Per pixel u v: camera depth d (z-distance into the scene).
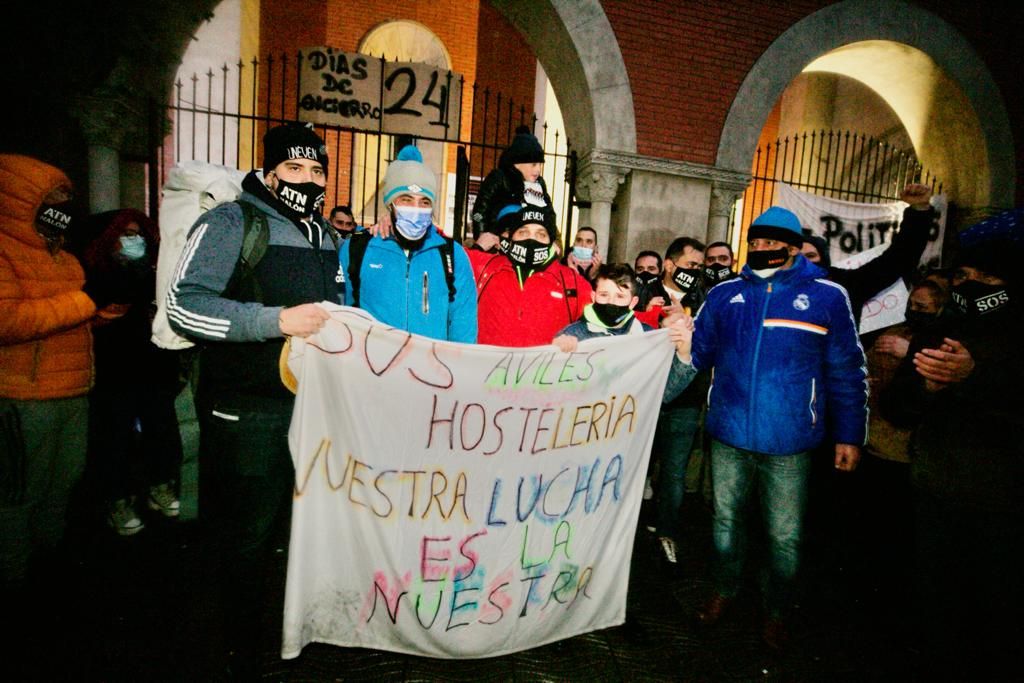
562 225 7.96
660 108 6.74
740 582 2.74
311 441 1.94
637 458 2.48
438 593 2.17
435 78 5.97
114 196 5.80
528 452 2.27
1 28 4.36
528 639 2.31
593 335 2.72
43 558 2.89
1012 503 1.94
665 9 6.67
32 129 4.84
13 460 2.43
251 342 1.90
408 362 2.06
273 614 2.65
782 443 2.42
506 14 7.14
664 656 2.53
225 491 2.00
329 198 11.77
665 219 6.77
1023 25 7.85
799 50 7.06
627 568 2.48
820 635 2.78
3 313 2.23
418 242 2.53
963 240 2.05
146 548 3.15
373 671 2.32
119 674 2.20
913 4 7.38
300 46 11.38
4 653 2.28
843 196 11.02
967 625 2.15
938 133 8.46
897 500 4.05
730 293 2.61
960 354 1.91
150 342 3.26
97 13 5.50
